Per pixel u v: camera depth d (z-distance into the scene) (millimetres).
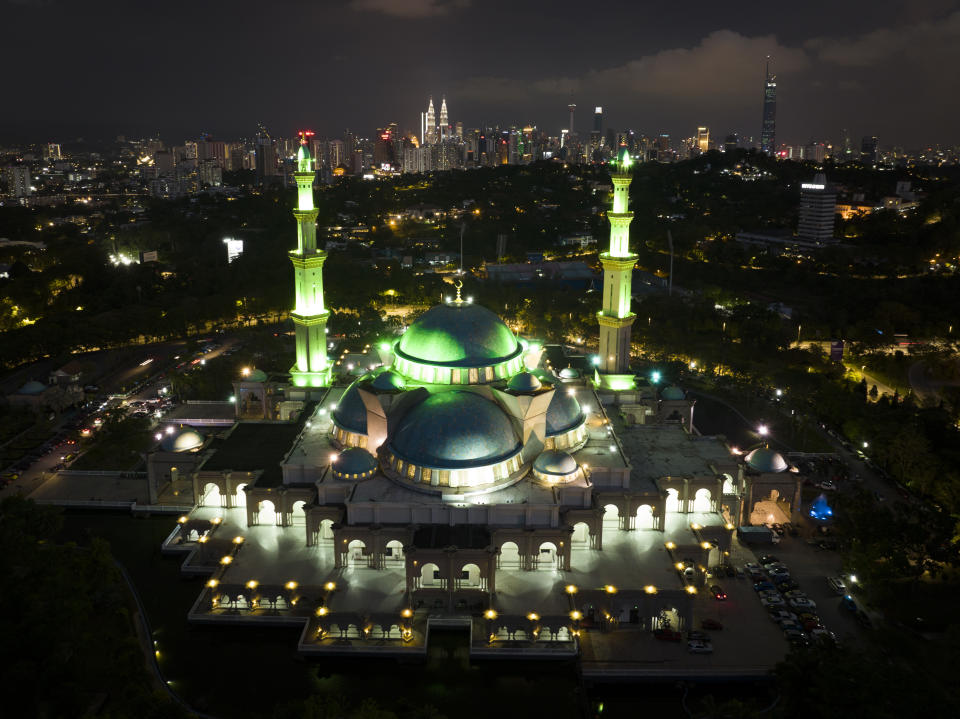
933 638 114312
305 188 179875
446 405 136875
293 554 131250
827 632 116438
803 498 157375
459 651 114375
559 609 116750
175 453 152875
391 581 124625
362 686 107875
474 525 128750
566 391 155250
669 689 108062
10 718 86562
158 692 93938
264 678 108562
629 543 133375
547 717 102812
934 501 152625
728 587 129125
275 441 159500
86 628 109750
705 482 142000
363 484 135000
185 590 128125
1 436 185875
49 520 130500
